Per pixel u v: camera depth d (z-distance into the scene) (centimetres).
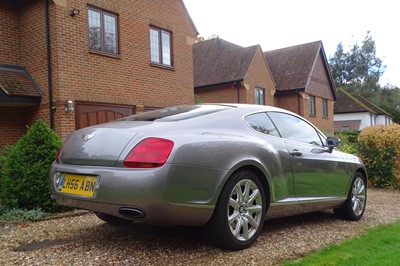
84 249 367
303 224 483
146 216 311
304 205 445
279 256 346
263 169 386
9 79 981
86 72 1047
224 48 2430
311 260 334
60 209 574
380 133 955
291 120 477
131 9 1195
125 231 434
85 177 341
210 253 351
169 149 315
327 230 453
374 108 4525
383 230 453
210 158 337
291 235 422
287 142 438
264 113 443
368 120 4194
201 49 2538
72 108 997
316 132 513
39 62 1020
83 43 1044
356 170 536
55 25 983
